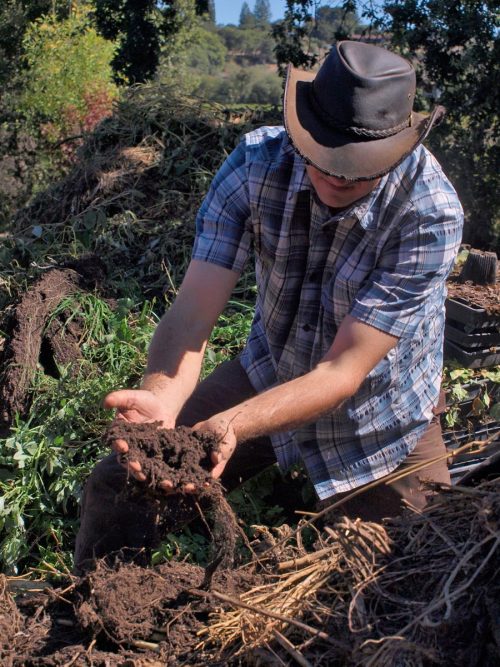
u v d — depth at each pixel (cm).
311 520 210
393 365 232
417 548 184
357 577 177
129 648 187
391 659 158
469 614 164
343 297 223
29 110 1362
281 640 169
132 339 385
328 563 189
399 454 245
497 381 359
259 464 261
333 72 190
